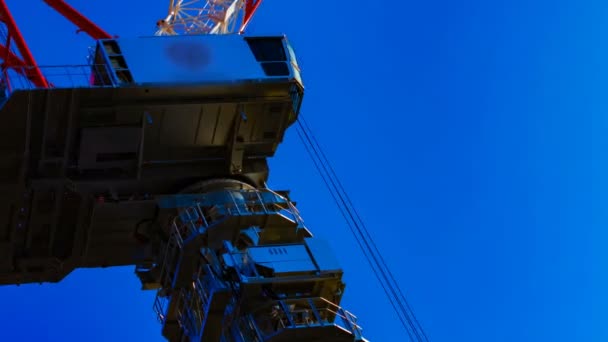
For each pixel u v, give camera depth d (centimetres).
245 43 4984
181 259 4703
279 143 5119
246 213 4753
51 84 4747
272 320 4366
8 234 4950
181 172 5022
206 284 4569
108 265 5244
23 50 5103
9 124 4641
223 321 4450
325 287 4488
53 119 4703
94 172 4906
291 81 4916
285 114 5012
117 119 4762
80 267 5231
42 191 4856
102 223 4997
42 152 4747
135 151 4866
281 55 4984
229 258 4456
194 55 4869
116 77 4697
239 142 5047
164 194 5028
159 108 4788
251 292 4362
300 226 4822
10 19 5091
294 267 4462
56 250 5112
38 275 5159
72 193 4919
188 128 4919
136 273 5266
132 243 5156
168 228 4972
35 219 4953
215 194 4891
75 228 5038
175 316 4909
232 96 4872
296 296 4441
